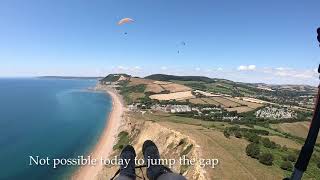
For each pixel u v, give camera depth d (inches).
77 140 4532.5
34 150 3821.4
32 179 2775.6
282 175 2060.8
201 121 5615.2
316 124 110.8
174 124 3922.2
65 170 3107.8
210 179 1884.8
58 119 6560.0
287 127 5580.7
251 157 2365.9
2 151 3727.9
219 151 2412.6
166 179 181.3
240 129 4352.9
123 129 5108.3
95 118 6776.6
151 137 3602.4
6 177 2775.6
